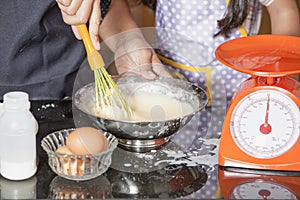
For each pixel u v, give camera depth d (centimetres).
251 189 171
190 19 243
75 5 191
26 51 221
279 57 175
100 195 167
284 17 243
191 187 172
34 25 215
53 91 227
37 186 170
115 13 245
